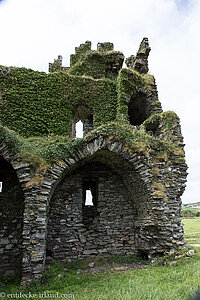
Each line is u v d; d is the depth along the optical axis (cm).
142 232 859
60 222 880
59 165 720
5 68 1086
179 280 521
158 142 885
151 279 555
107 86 1223
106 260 841
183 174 882
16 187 859
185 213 4681
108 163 945
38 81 1114
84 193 1220
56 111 1096
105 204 954
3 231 798
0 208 830
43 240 630
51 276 638
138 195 898
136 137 853
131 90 1198
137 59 1422
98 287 549
